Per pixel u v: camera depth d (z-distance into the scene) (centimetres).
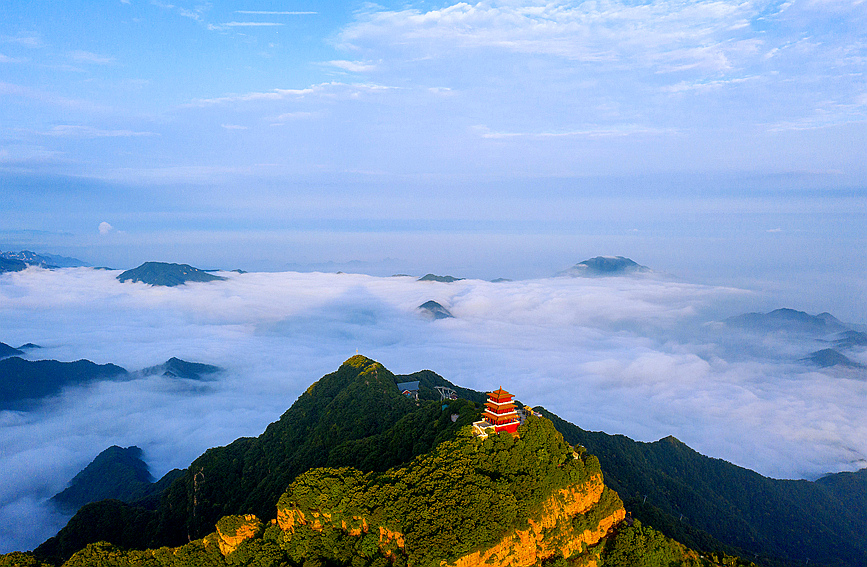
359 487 6612
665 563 7038
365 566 6012
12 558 7188
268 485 10494
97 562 6806
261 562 6419
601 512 7100
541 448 7250
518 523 6119
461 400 9300
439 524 5853
